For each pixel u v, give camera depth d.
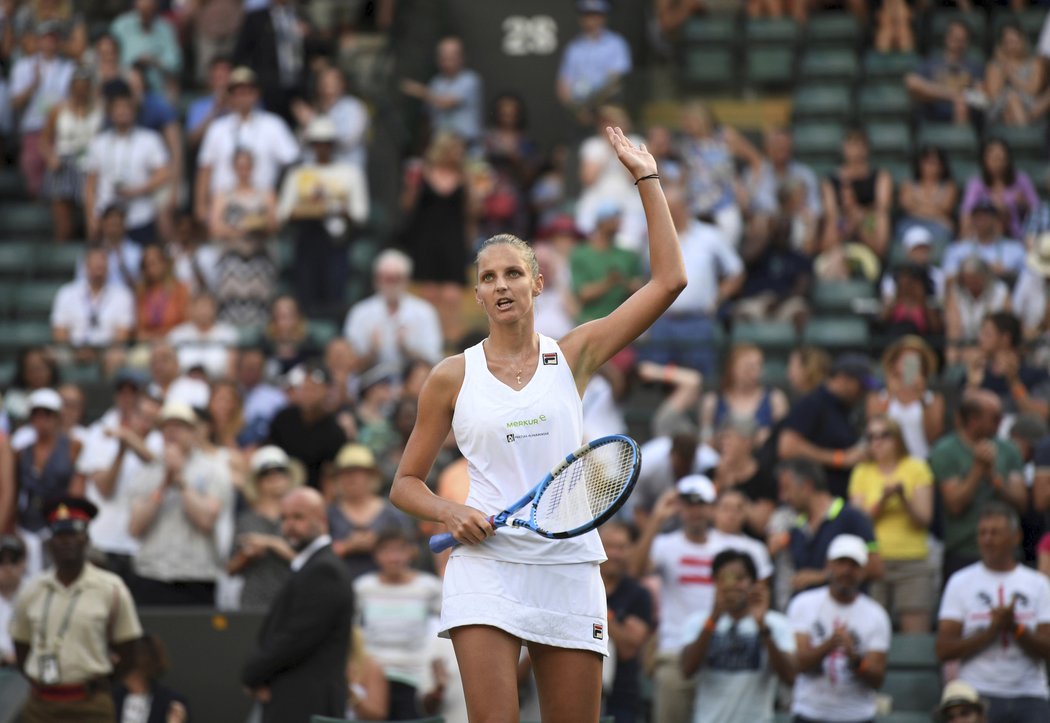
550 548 18.42
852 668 31.69
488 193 56.19
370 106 60.94
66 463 40.34
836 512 34.47
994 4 64.00
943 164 52.81
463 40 69.06
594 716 18.61
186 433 37.44
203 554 37.22
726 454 37.81
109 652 31.11
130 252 51.56
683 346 46.97
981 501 35.88
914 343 40.03
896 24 63.22
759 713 31.42
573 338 19.06
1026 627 31.58
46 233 58.56
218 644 34.19
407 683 32.66
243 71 53.66
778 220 50.34
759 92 64.31
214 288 49.44
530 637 18.23
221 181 52.69
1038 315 46.34
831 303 49.66
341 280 52.00
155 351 43.75
